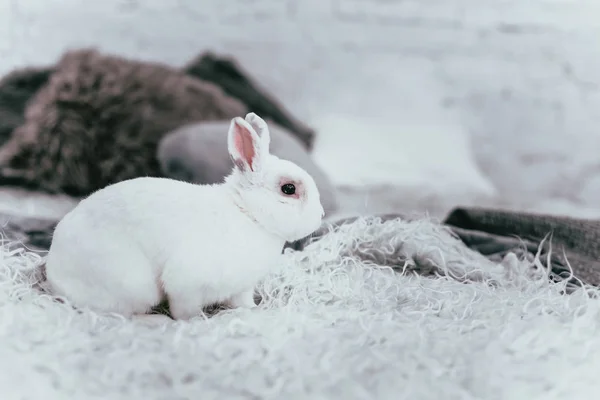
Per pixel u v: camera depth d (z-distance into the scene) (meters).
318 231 1.15
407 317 0.92
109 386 0.82
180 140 1.69
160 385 0.82
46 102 1.86
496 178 2.67
